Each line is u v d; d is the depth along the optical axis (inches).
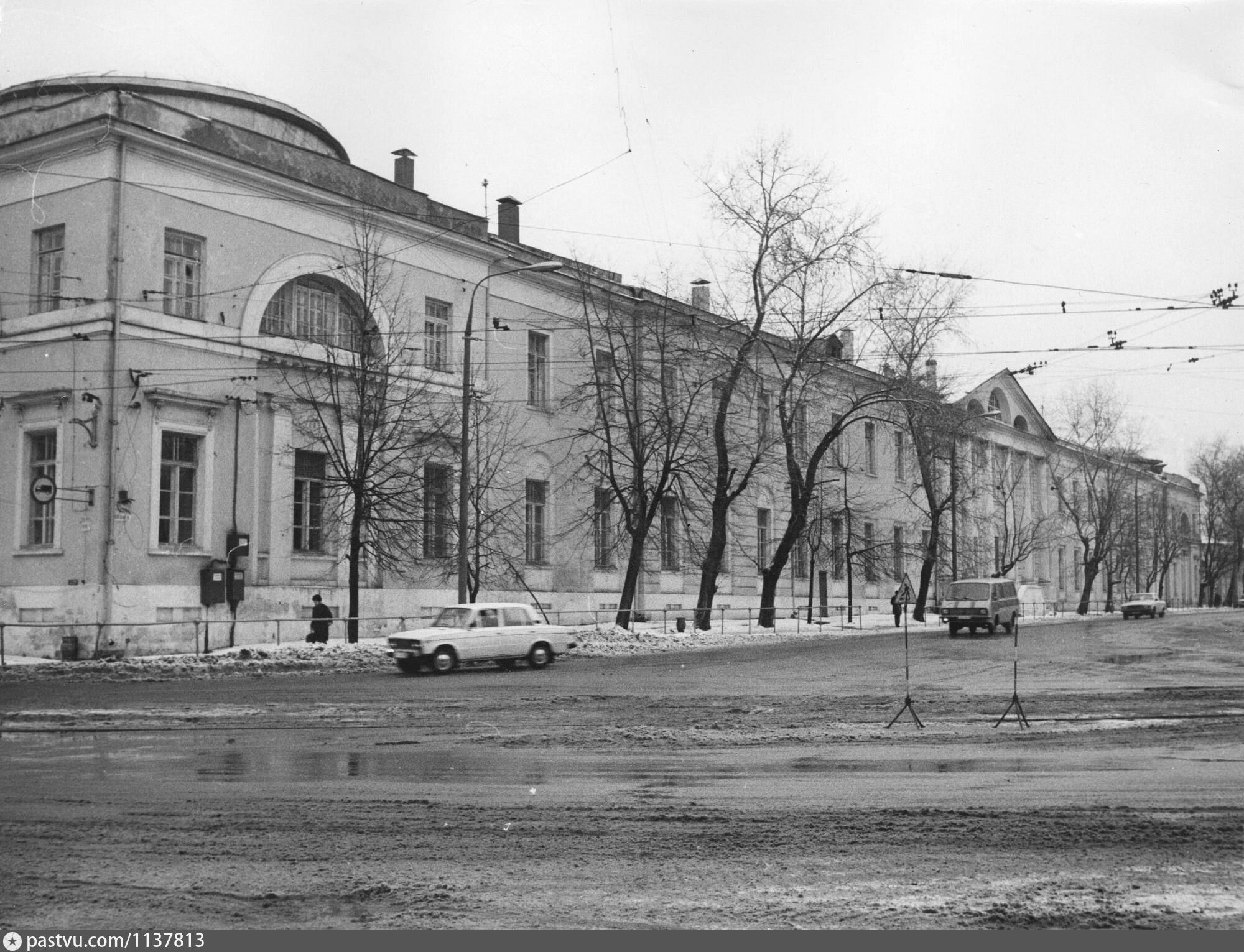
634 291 1788.9
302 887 259.8
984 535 2785.4
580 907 243.1
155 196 1209.4
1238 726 572.7
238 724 611.5
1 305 1240.2
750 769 432.8
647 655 1284.4
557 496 1726.1
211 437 1250.0
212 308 1258.0
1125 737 530.3
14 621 1190.9
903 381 1847.9
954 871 271.1
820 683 868.6
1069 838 304.7
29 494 1213.1
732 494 1696.6
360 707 708.0
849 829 317.4
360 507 1251.8
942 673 946.1
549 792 380.5
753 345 1715.1
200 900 249.0
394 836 312.0
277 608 1307.8
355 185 1423.5
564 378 1744.6
